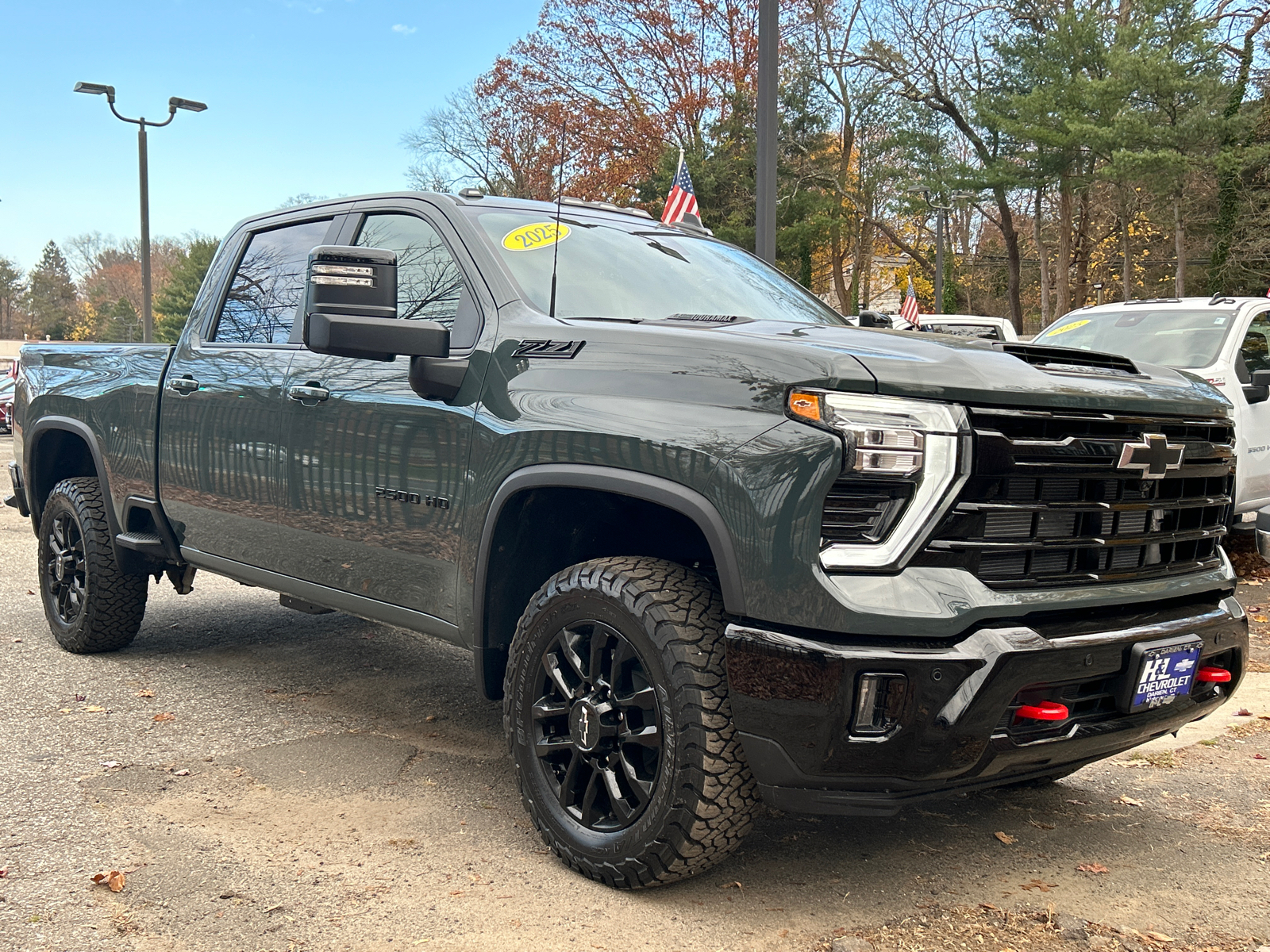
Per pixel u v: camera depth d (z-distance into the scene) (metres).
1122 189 33.72
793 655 2.41
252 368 4.08
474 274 3.39
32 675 4.74
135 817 3.17
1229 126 27.73
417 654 5.38
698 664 2.61
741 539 2.49
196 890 2.71
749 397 2.55
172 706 4.34
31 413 5.38
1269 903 2.85
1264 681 5.23
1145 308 8.70
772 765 2.48
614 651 2.77
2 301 135.25
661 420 2.67
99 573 4.90
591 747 2.81
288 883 2.77
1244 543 8.75
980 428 2.49
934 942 2.59
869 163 39.66
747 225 36.78
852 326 3.70
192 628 5.80
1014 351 2.84
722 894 2.81
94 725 4.05
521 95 34.44
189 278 63.22
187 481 4.38
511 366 3.11
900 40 36.97
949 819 3.45
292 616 6.18
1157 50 27.58
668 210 10.94
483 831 3.17
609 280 3.53
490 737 4.09
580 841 2.85
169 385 4.48
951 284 46.94
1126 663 2.66
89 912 2.58
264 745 3.89
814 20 36.97
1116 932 2.66
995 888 2.92
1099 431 2.70
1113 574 2.74
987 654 2.40
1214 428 3.04
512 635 3.22
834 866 3.03
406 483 3.37
